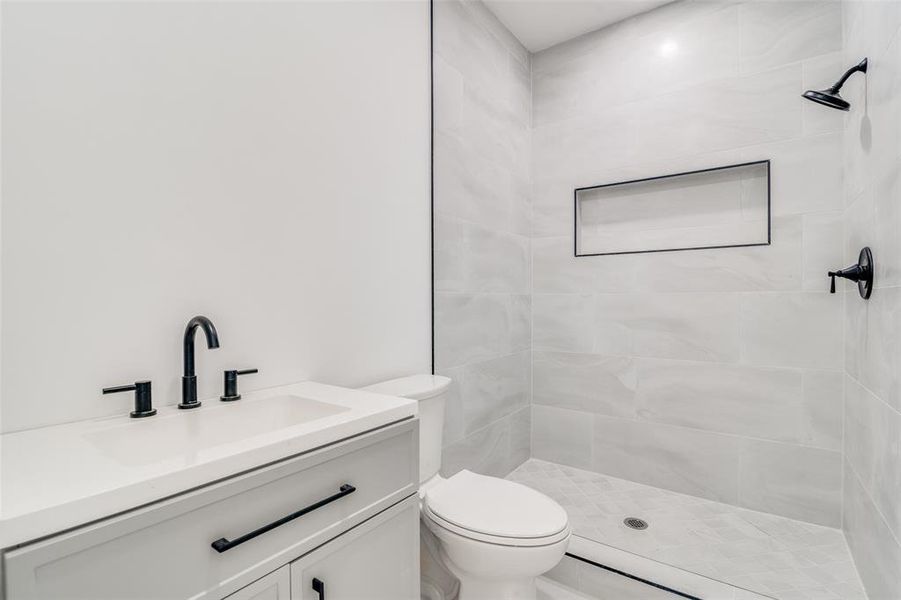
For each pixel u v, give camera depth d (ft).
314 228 4.61
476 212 6.97
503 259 7.49
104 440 2.78
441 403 5.21
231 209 3.86
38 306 2.80
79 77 2.97
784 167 5.95
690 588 4.91
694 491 6.64
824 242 5.70
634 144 7.13
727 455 6.38
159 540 2.04
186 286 3.54
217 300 3.75
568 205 7.76
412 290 5.92
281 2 4.30
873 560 4.31
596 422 7.48
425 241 6.15
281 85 4.30
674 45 6.82
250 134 4.01
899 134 3.45
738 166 6.25
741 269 6.28
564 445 7.78
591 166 7.53
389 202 5.57
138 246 3.26
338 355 4.87
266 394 3.87
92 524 1.84
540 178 8.06
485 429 7.07
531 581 4.39
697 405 6.61
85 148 2.99
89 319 3.01
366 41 5.26
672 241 6.85
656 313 6.96
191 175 3.58
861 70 4.41
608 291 7.38
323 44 4.73
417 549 3.65
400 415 3.49
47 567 1.71
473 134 6.93
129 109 3.22
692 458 6.66
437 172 6.29
